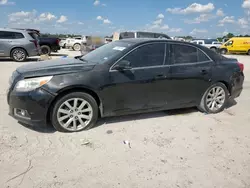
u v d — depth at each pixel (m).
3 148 3.11
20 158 2.92
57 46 17.78
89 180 2.58
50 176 2.61
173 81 4.23
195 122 4.34
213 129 4.07
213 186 2.59
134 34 13.45
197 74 4.44
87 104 3.69
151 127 4.02
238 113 4.96
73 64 3.83
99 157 3.03
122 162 2.95
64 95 3.50
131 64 3.91
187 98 4.49
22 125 3.83
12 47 12.27
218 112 4.93
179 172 2.80
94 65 3.73
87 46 13.22
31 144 3.26
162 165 2.92
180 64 4.31
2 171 2.65
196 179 2.69
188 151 3.29
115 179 2.62
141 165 2.90
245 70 12.00
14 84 3.47
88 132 3.71
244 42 27.81
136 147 3.32
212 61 4.66
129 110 4.04
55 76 3.44
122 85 3.82
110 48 4.34
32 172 2.66
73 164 2.86
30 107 3.37
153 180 2.63
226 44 28.88
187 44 4.45
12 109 3.55
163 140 3.57
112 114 3.94
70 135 3.58
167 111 4.87
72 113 3.62
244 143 3.60
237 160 3.12
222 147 3.45
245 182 2.68
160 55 4.15
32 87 3.35
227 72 4.77
